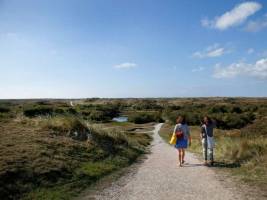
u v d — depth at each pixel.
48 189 8.47
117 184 9.48
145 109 126.12
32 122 15.85
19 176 8.66
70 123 15.75
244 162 12.15
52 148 11.99
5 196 7.57
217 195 8.04
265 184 8.95
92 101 169.62
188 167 12.17
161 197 7.98
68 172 9.97
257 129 24.33
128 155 15.36
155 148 24.00
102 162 12.41
